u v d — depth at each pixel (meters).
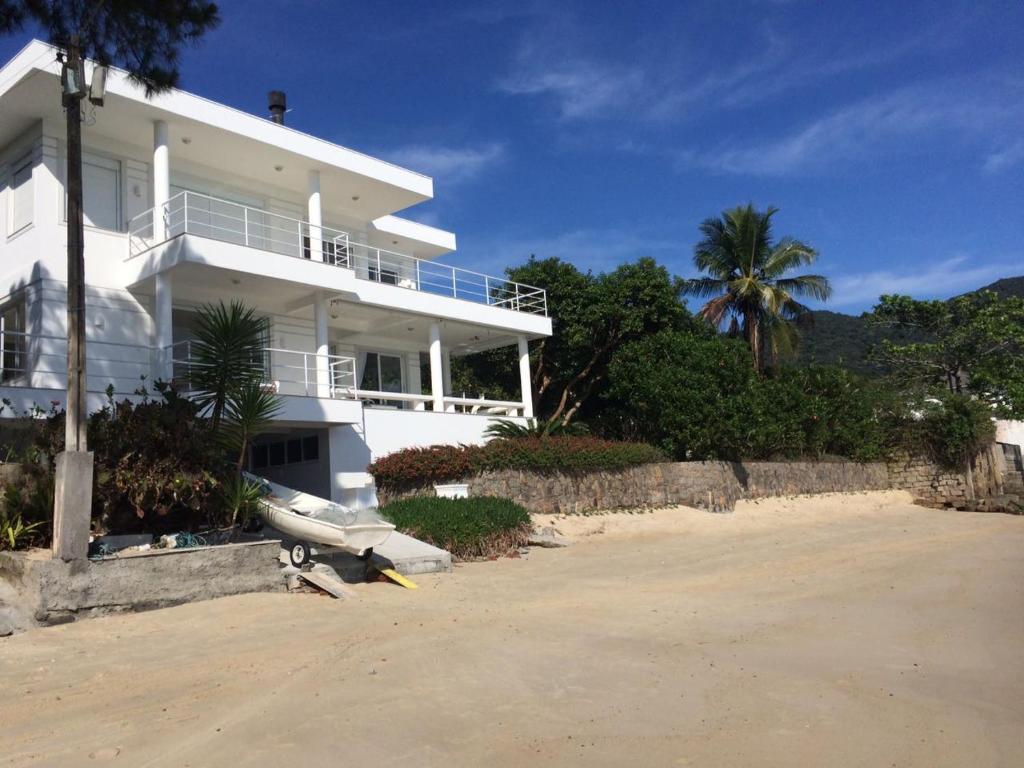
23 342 19.17
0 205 20.45
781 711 6.73
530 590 12.81
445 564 14.41
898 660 8.49
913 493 33.56
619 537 20.33
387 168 24.53
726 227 37.56
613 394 30.33
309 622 9.98
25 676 7.66
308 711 6.56
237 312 13.83
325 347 21.61
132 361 19.75
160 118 19.70
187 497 12.36
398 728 6.20
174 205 21.78
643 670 8.00
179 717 6.45
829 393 33.66
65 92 11.14
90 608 9.96
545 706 6.82
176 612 10.34
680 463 24.86
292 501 14.18
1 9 11.59
